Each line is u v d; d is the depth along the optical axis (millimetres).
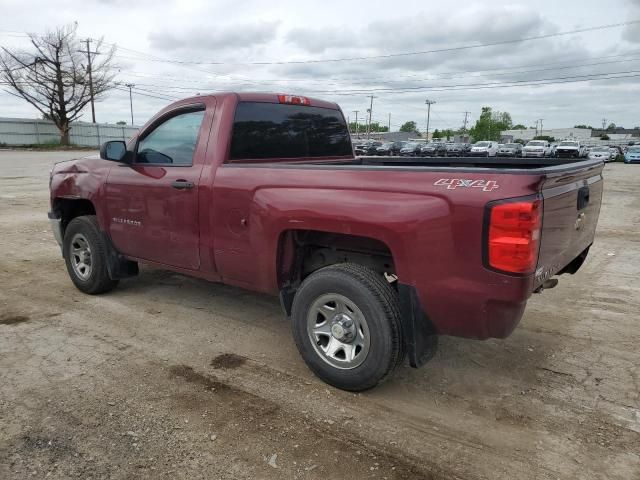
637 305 5281
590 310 5133
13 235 8773
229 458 2805
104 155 4590
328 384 3586
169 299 5395
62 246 5672
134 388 3527
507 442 2975
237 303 5293
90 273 5332
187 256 4359
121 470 2691
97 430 3027
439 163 5090
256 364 3926
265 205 3666
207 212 4078
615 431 3076
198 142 4199
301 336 3623
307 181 3498
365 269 3348
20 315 4895
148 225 4609
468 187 2885
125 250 4988
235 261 3984
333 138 5133
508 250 2764
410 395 3492
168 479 2635
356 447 2918
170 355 4066
